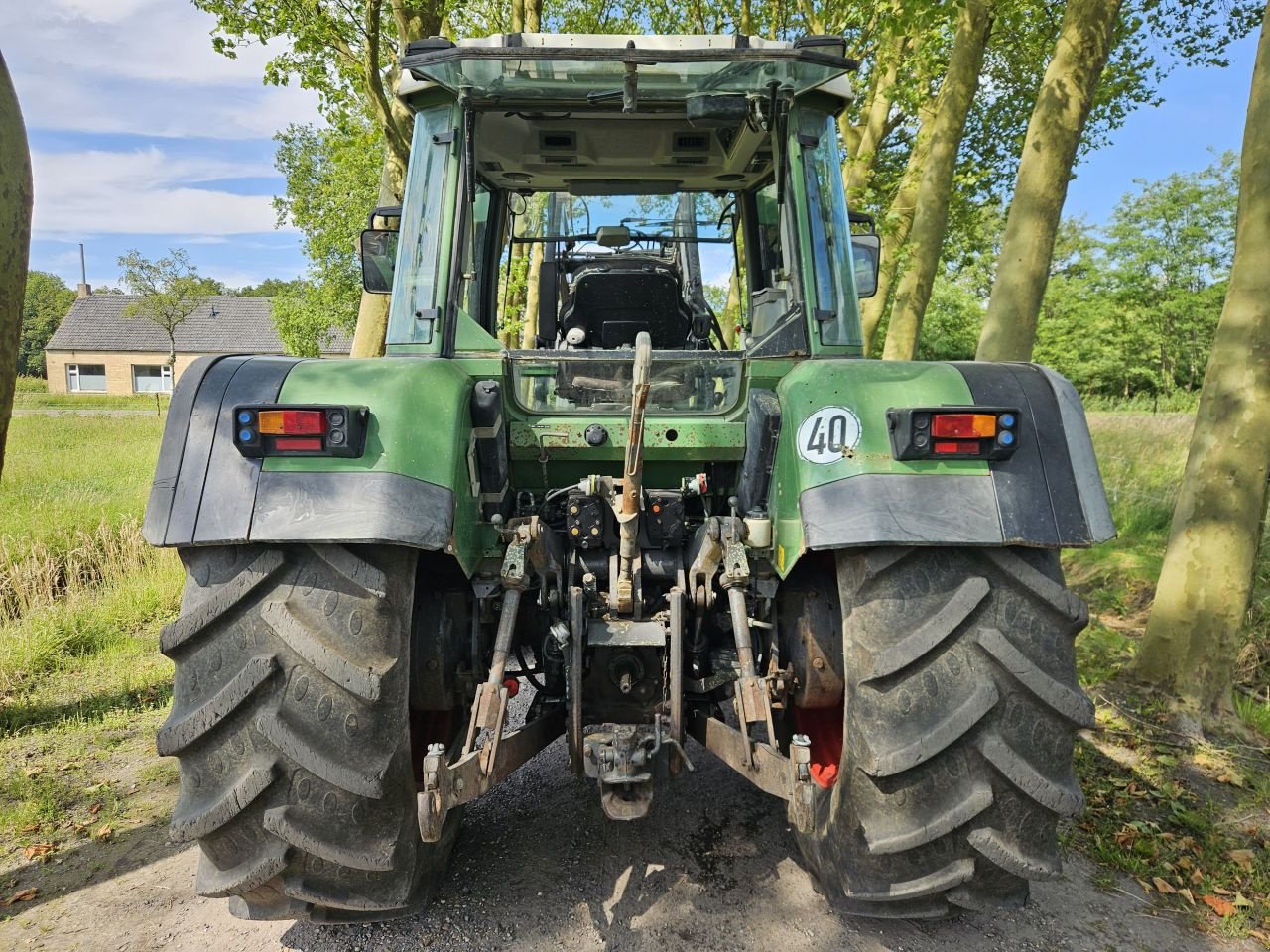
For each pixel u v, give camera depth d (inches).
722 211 156.0
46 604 230.4
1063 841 124.3
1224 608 164.1
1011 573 82.5
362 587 81.0
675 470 117.2
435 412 87.3
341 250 1065.5
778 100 112.4
